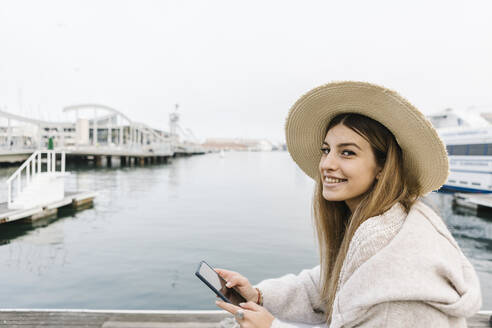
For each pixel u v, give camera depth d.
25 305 5.04
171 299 5.31
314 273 1.34
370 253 0.78
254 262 7.15
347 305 0.75
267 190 20.92
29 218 10.58
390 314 0.69
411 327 0.69
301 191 20.48
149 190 20.64
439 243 0.76
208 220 11.48
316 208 1.22
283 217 12.04
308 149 1.19
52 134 75.69
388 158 0.89
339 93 0.92
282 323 0.90
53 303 5.12
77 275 6.25
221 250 7.95
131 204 14.96
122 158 53.72
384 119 0.88
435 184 0.89
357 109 0.92
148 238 8.97
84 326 2.89
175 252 7.72
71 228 10.04
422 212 0.83
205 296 5.41
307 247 8.23
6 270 6.47
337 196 0.94
